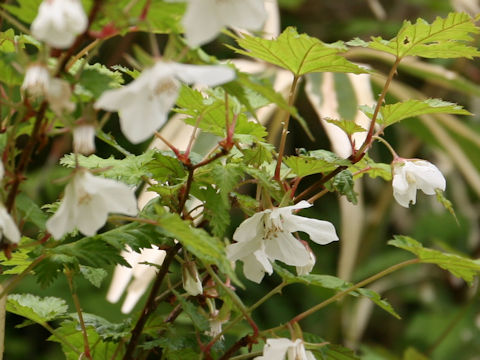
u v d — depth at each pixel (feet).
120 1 2.49
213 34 2.47
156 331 2.80
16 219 2.56
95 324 2.79
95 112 2.49
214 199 2.68
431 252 2.75
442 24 2.71
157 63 2.45
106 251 2.65
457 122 4.01
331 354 2.77
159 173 2.74
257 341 2.70
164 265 2.71
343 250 3.60
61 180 2.52
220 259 2.54
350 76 3.43
